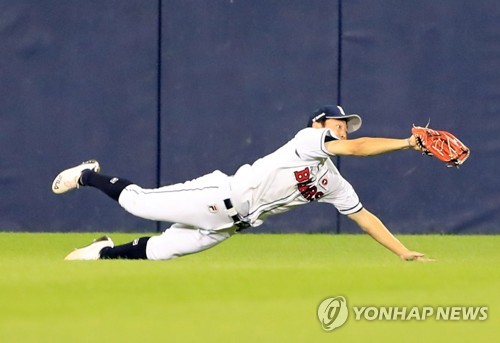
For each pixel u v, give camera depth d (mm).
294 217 45562
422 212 45062
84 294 23812
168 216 31016
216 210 30500
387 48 44625
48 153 44969
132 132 44938
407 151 44906
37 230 45344
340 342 20125
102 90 44875
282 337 20234
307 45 44719
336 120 30312
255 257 34656
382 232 31453
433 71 44688
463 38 44594
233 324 21156
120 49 44750
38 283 25047
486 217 44938
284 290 24531
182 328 20766
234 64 44844
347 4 44562
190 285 24922
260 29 44750
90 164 33406
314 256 35344
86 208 45250
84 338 19891
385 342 20297
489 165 44844
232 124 44906
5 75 44812
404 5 44531
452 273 27469
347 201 31266
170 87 44875
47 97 44844
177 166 45000
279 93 44812
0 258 33688
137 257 31891
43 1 44656
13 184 45125
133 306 22656
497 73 44656
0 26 44625
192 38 44781
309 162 29797
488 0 44562
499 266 29594
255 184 30031
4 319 21406
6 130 44969
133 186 31875
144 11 44750
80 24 44750
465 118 44750
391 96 44688
